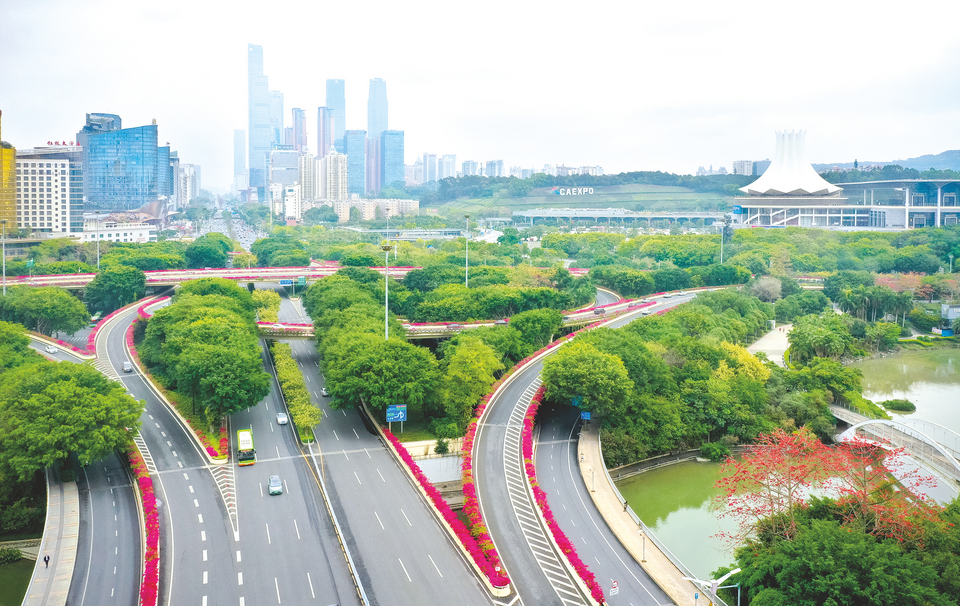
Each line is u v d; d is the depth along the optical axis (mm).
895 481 176250
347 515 189000
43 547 175750
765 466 182250
